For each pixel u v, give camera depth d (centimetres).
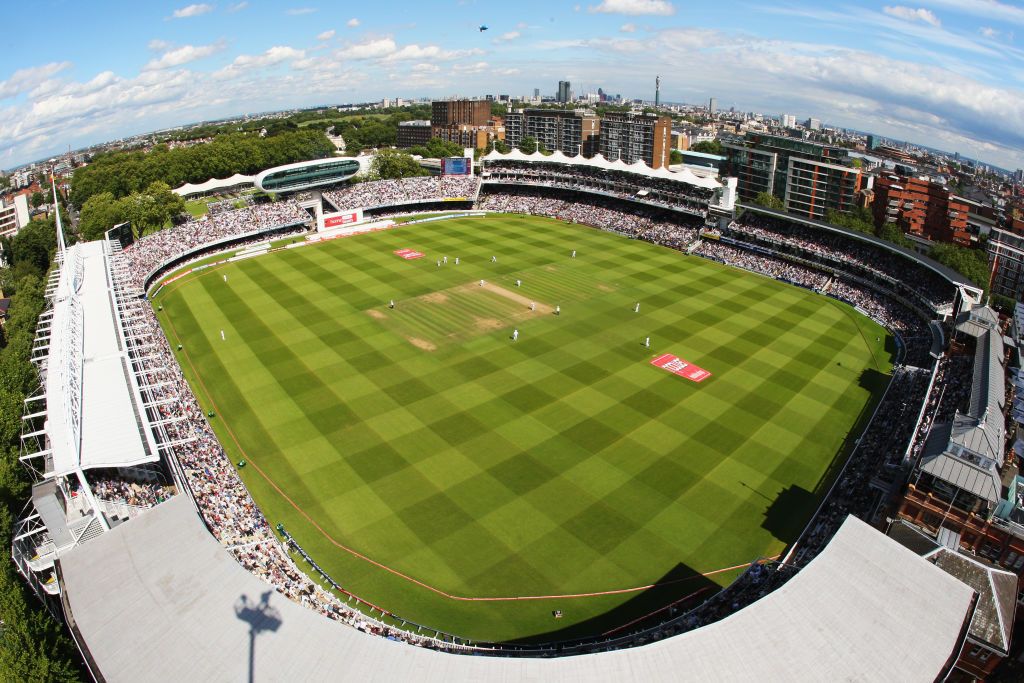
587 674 2405
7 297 9869
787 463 4878
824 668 2448
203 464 4656
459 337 7038
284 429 5238
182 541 3011
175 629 2598
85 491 3641
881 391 6075
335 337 7044
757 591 3612
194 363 6481
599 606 3566
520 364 6388
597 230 12169
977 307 6562
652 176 12381
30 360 5991
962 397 5225
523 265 9762
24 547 3769
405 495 4434
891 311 8050
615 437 5150
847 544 2953
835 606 2681
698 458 4903
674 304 8225
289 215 11669
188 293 8575
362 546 3975
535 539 4050
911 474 4047
